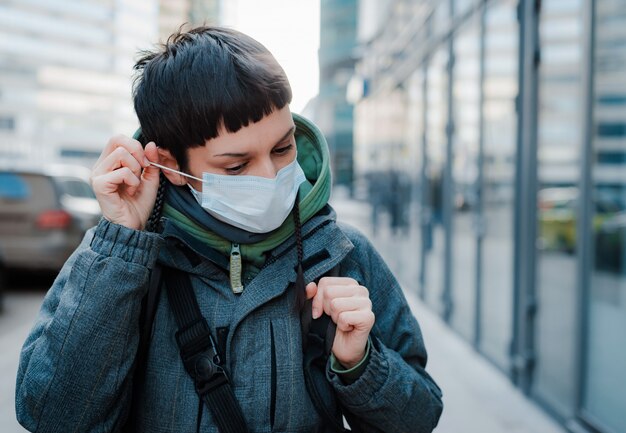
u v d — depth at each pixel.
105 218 0.96
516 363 4.02
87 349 0.90
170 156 1.00
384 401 0.99
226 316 0.98
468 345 5.23
